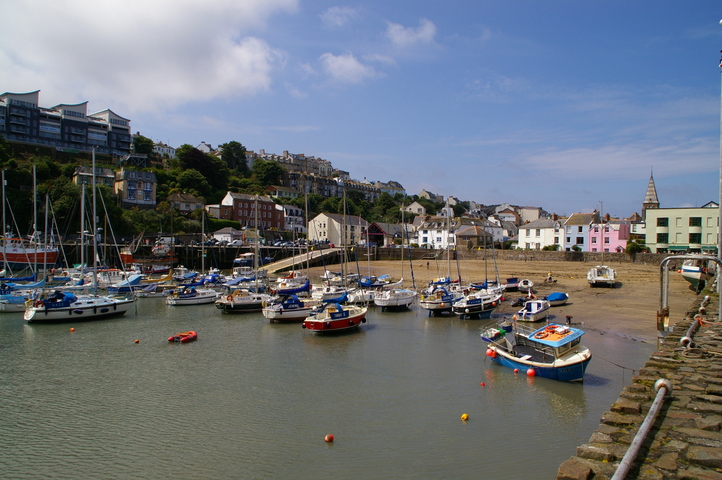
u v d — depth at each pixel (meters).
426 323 38.56
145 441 16.86
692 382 11.78
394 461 15.12
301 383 22.95
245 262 86.94
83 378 24.00
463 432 17.11
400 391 21.59
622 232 88.94
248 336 33.88
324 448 16.14
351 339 32.62
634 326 33.97
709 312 24.19
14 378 24.02
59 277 58.59
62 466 15.25
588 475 7.28
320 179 180.12
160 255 86.06
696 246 75.50
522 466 14.55
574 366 21.70
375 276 64.50
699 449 7.93
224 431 17.58
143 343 31.67
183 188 127.06
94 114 141.62
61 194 87.44
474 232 102.12
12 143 115.12
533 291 49.75
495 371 24.38
